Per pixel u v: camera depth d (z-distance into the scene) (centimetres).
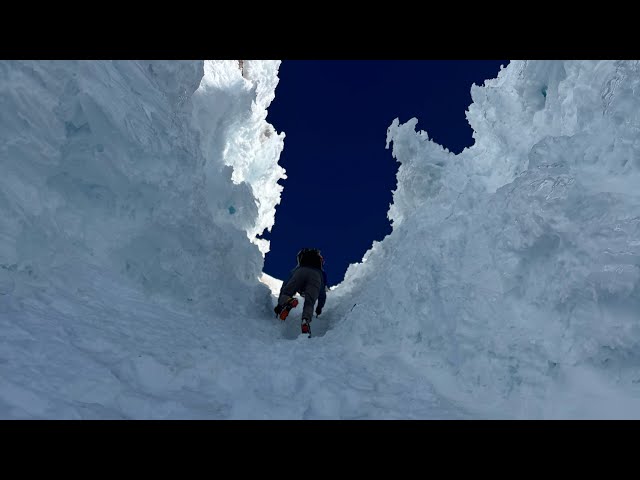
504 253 339
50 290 342
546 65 446
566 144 348
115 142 427
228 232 631
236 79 776
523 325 304
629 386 250
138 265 445
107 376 240
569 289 282
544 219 306
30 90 364
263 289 634
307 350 372
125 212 450
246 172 884
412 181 648
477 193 429
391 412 259
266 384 290
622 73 322
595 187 308
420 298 384
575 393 256
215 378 287
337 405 261
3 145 345
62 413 192
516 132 487
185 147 505
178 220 459
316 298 576
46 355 244
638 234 266
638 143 304
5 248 326
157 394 252
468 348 313
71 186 423
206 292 481
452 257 385
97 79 416
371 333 412
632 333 252
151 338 332
